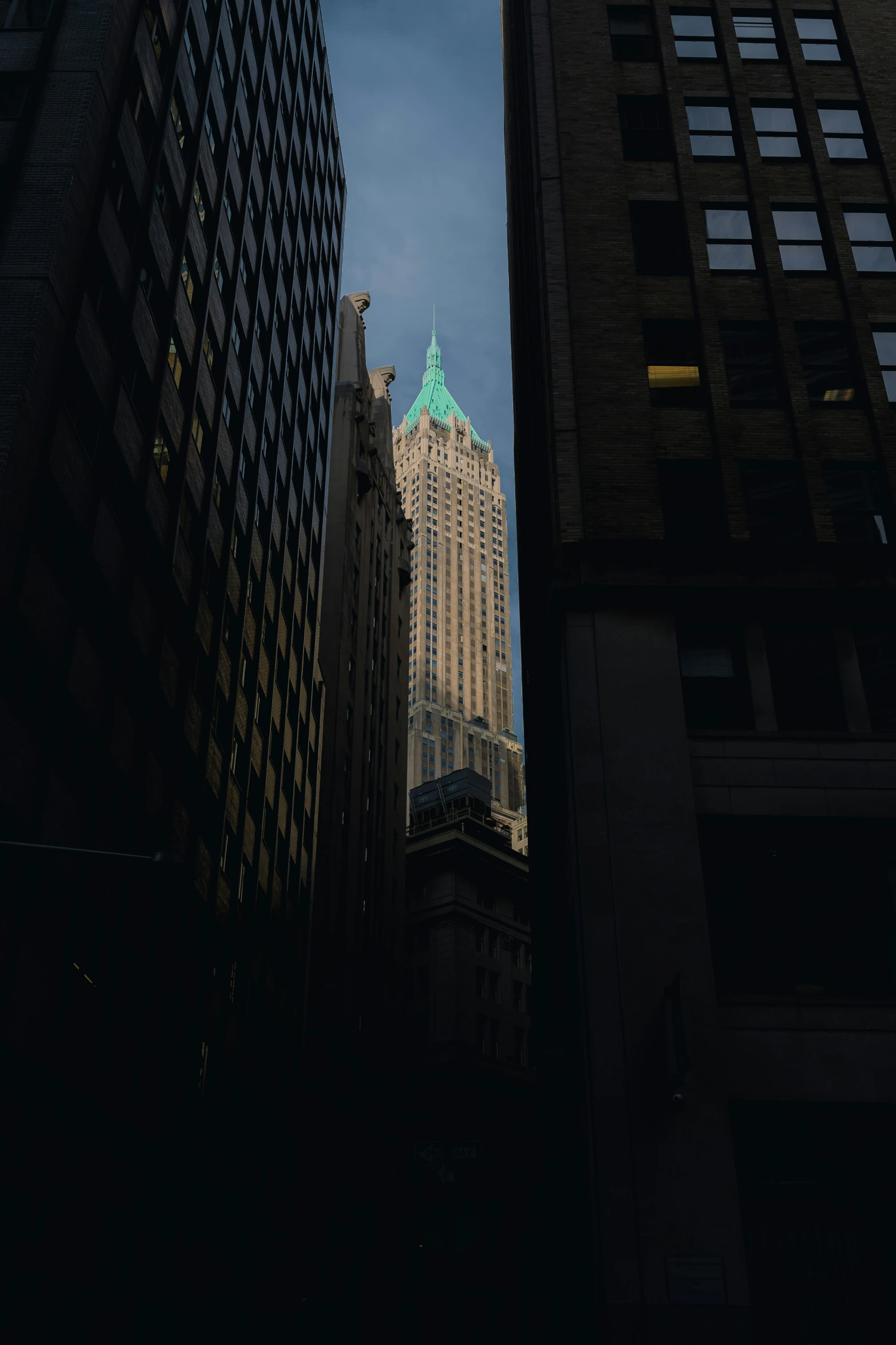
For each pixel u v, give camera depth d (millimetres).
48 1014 22500
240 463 41938
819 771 23750
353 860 74625
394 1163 63812
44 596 23266
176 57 34406
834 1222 20359
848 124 33375
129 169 29828
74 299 25422
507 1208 61594
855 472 27734
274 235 50344
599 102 34250
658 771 23484
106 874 26047
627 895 22141
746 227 31688
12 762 21469
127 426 28906
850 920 22734
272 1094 43906
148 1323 27969
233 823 39625
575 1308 23969
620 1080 20281
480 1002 84750
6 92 27234
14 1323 20766
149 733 29234
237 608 41000
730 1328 18094
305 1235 56125
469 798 99438
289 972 48719
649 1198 19219
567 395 29016
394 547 103125
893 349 29469
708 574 25750
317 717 58938
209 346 38094
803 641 25609
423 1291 56625
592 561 25906
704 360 29312
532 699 38812
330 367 67250
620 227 31734
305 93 60219
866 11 35625
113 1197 25734
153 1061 28719
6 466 21422
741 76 34188
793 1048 20891
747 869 23266
